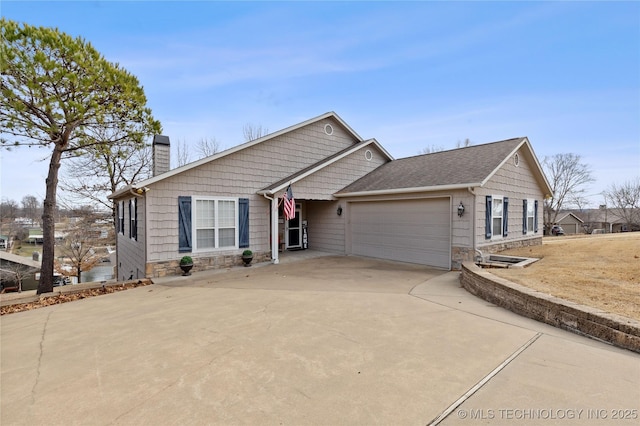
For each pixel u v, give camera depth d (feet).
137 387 10.46
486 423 8.20
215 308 19.60
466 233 31.48
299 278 28.55
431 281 26.94
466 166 35.22
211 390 10.11
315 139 44.21
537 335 14.17
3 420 8.87
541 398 9.24
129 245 39.60
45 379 11.25
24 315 20.88
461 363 11.55
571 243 41.57
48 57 28.50
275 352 12.85
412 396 9.50
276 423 8.38
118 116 33.94
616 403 8.95
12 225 126.41
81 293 26.50
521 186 40.57
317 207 47.55
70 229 71.05
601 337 13.37
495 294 19.57
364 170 47.44
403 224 37.17
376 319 16.76
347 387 10.07
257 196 37.81
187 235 32.37
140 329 16.29
